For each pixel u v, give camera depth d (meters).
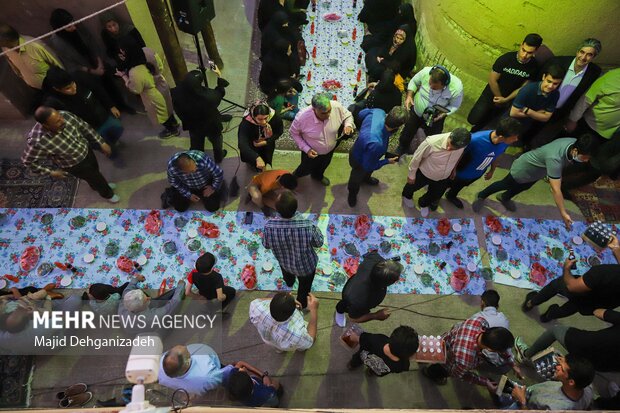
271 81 6.25
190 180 4.86
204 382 3.52
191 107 4.93
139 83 5.27
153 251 5.31
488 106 5.73
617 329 3.84
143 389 2.09
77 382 4.49
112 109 5.82
